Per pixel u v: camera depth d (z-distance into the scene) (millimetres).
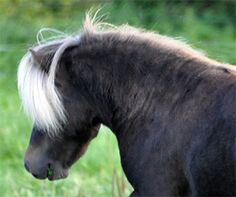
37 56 8062
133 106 7957
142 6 22797
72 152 8305
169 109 7734
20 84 8086
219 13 23281
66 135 8188
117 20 21844
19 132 15117
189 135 7477
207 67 7734
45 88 7949
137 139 7895
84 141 8328
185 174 7531
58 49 8055
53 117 7957
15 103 17125
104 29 8445
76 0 22703
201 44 19422
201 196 7359
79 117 8148
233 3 23516
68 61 8133
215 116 7336
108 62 8078
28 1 22641
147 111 7879
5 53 20094
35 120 8055
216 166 7195
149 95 7891
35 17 22375
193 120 7504
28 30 21609
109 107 8117
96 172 13102
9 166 13617
